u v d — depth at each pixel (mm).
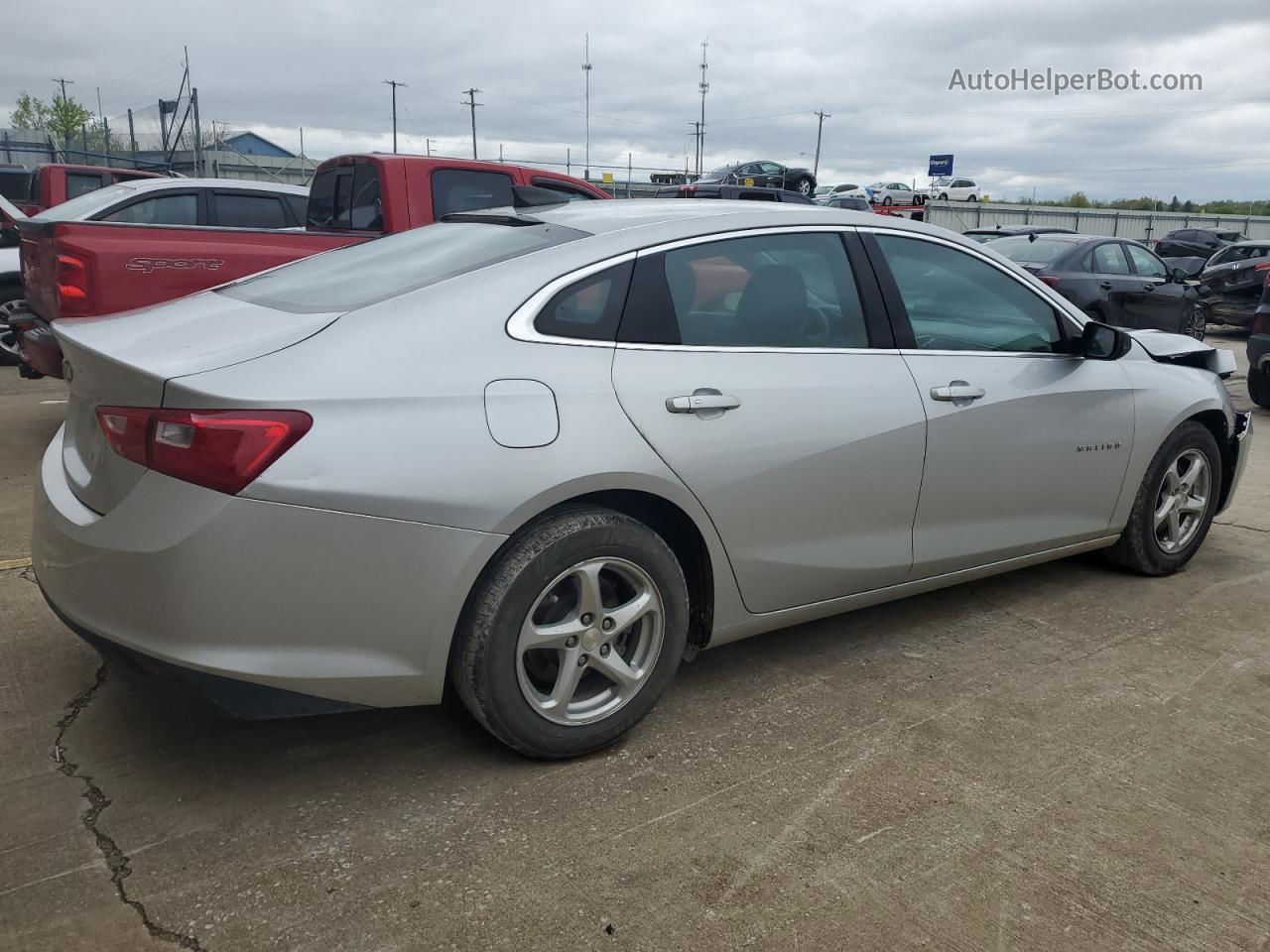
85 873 2324
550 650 2746
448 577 2488
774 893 2312
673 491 2822
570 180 7527
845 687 3361
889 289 3438
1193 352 4551
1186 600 4242
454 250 3092
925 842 2518
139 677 2412
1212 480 4543
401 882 2320
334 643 2408
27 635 3580
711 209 3242
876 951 2145
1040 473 3797
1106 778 2830
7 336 9219
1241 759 2955
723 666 3510
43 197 12922
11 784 2664
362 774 2764
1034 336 3867
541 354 2678
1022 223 38594
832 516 3209
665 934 2174
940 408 3422
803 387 3111
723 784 2754
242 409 2281
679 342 2926
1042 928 2227
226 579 2279
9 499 5148
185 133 25312
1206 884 2389
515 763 2838
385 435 2400
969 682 3418
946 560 3588
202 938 2129
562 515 2676
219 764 2803
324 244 6383
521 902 2262
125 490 2377
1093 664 3584
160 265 5762
